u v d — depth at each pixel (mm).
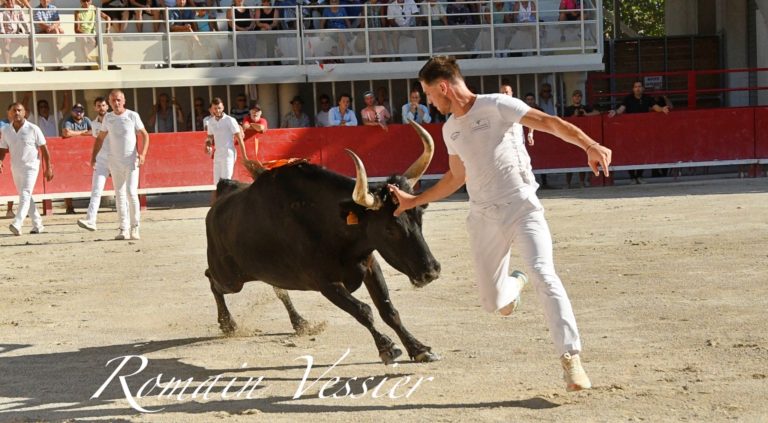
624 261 19094
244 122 35594
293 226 12234
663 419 9227
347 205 11422
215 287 14188
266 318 15391
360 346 13164
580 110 38156
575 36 42344
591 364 11484
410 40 41406
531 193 10297
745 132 37656
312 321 14984
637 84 38125
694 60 53531
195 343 13875
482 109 10109
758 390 10055
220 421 9898
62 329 15125
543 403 9945
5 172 34188
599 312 14492
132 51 39969
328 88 43438
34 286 19375
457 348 12703
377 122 36719
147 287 18734
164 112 41344
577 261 19406
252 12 40875
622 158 37438
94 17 40125
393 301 16297
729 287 15844
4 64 38781
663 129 37531
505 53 42031
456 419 9570
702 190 33094
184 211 34281
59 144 34812
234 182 14469
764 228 22672
